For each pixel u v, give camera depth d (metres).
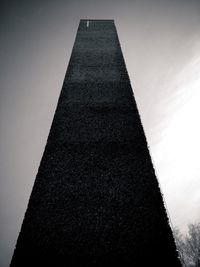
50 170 2.65
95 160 2.74
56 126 3.15
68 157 2.78
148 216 2.25
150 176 2.57
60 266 2.00
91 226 2.21
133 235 2.14
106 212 2.29
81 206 2.34
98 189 2.47
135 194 2.42
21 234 2.18
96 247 2.08
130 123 3.16
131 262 2.00
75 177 2.58
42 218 2.27
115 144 2.91
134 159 2.74
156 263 1.99
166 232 2.15
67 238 2.14
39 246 2.11
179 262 2.00
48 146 2.91
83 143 2.93
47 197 2.42
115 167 2.66
